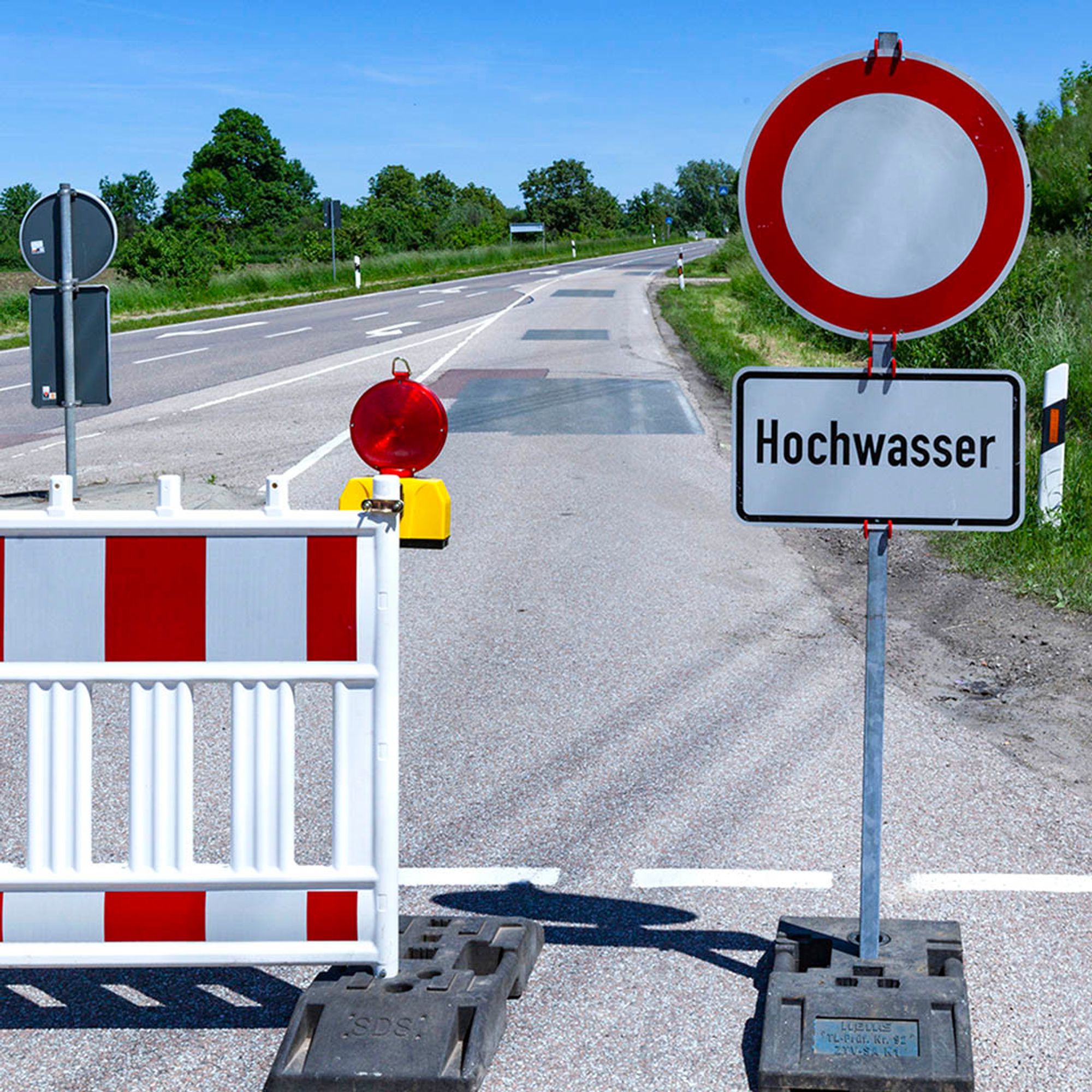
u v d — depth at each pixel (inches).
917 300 128.9
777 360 852.0
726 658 269.6
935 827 183.6
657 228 5157.5
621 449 550.3
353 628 131.0
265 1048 130.0
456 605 315.6
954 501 129.9
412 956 138.7
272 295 1728.6
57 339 409.7
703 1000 137.9
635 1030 132.1
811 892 163.5
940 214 127.8
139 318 1360.7
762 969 144.6
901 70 126.5
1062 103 1130.0
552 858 174.9
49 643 131.8
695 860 173.5
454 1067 122.0
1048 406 358.3
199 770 206.1
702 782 201.8
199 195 4675.2
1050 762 209.9
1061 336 612.7
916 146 127.3
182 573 131.1
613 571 348.8
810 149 128.0
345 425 606.2
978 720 231.1
